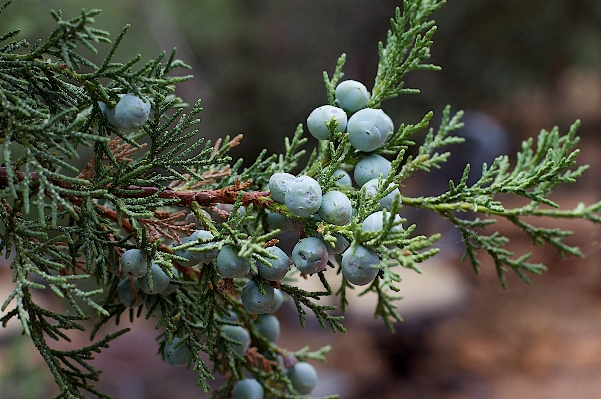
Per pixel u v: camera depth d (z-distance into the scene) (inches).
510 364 30.7
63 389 8.6
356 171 8.9
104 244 8.6
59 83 8.5
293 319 34.4
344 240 8.4
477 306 36.0
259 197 8.7
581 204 9.8
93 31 8.2
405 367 30.3
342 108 9.2
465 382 29.2
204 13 39.8
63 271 8.9
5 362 19.7
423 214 36.2
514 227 43.4
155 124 8.7
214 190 9.3
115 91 8.5
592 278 38.4
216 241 8.3
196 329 9.5
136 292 8.8
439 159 9.8
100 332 27.7
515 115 50.1
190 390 25.4
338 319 8.7
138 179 8.7
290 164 9.6
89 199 8.5
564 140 10.0
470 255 10.1
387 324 10.1
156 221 8.9
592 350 30.9
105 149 8.6
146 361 27.0
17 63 8.4
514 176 10.1
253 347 10.3
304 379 10.3
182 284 9.2
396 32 9.3
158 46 33.8
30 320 8.6
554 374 29.5
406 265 7.7
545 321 33.9
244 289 8.5
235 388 9.9
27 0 12.9
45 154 8.1
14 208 8.3
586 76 55.7
